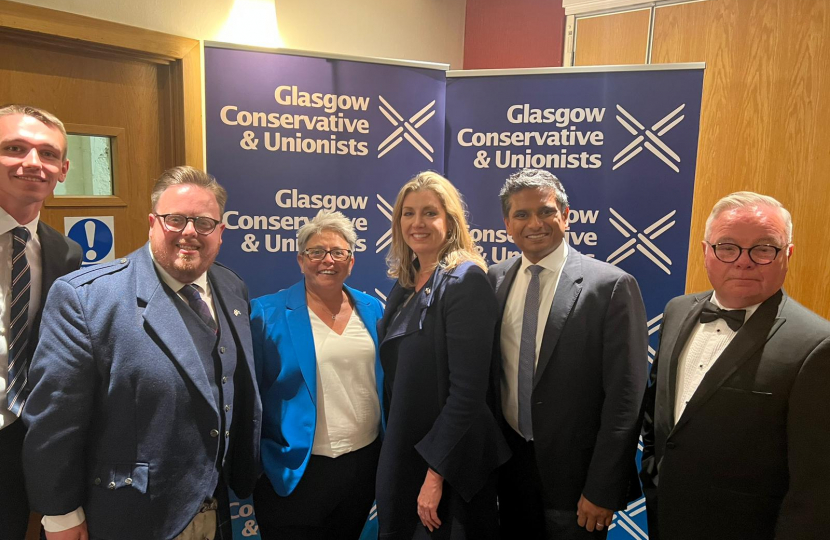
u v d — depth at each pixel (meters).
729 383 1.27
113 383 1.29
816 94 2.75
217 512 1.49
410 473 1.58
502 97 2.32
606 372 1.57
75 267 1.65
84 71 2.25
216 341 1.43
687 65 2.17
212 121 2.14
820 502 1.13
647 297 2.29
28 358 1.52
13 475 1.53
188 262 1.36
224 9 2.56
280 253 2.27
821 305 2.85
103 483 1.30
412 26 3.39
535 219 1.65
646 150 2.22
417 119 2.35
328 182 2.29
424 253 1.65
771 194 2.94
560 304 1.63
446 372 1.56
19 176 1.46
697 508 1.31
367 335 1.81
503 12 3.64
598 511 1.56
